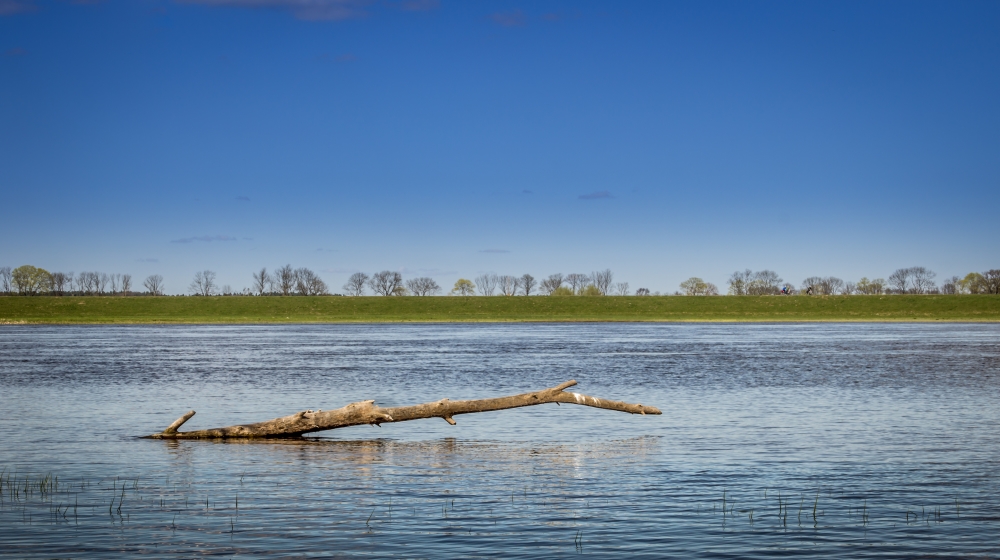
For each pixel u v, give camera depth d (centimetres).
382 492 1989
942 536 1628
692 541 1602
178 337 10475
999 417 3234
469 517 1764
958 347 8006
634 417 3278
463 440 2767
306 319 16950
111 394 4144
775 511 1811
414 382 4791
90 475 2186
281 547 1564
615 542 1595
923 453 2472
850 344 8612
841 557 1511
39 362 6300
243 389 4397
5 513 1803
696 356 6962
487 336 10762
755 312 17725
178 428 2916
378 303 18362
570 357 6900
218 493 1980
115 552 1536
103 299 17862
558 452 2527
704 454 2475
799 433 2855
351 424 2761
